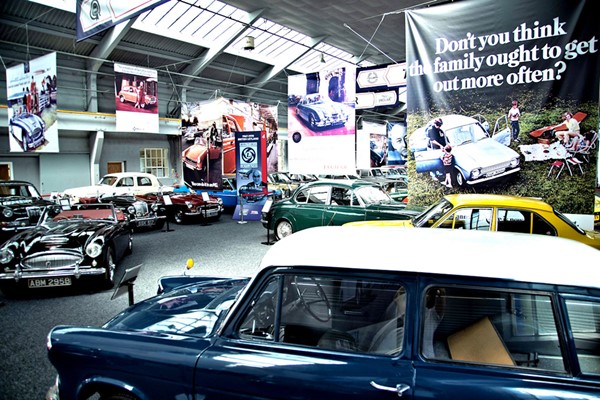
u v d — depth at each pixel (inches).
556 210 226.4
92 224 263.7
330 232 99.1
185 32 770.2
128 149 866.8
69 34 664.4
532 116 235.3
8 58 650.8
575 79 223.6
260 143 545.0
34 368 144.3
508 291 70.4
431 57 255.8
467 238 89.6
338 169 441.7
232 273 270.7
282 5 671.1
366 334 76.2
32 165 732.7
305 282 80.7
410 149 270.7
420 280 74.2
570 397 63.0
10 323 188.5
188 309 102.6
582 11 217.3
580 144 227.5
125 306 212.5
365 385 70.1
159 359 82.0
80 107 764.0
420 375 68.9
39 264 222.4
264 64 962.1
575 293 67.9
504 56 236.8
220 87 995.9
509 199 215.2
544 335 68.1
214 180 661.3
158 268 287.6
